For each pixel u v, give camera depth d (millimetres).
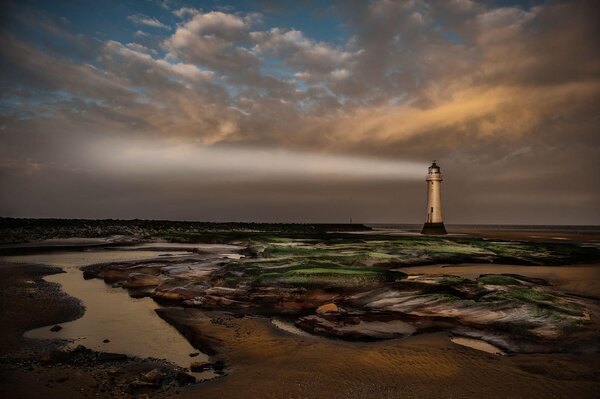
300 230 112250
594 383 9750
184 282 21906
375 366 11000
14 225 69562
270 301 18719
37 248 47500
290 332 14922
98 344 13516
